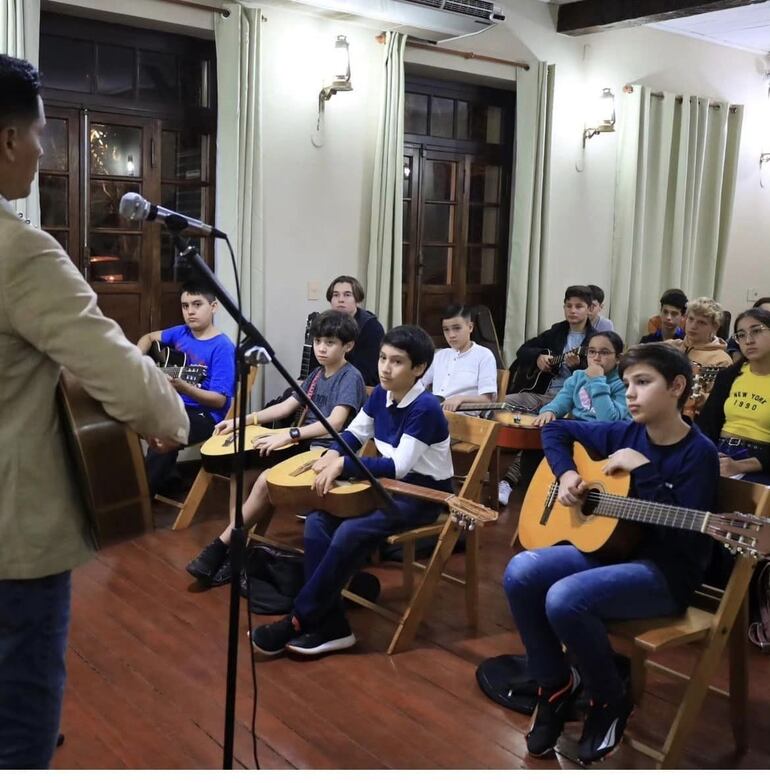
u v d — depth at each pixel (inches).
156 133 180.9
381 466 107.0
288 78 190.1
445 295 231.6
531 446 152.6
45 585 51.8
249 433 137.3
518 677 97.5
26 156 51.1
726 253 275.4
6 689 51.2
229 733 67.4
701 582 83.6
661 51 253.8
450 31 197.9
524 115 225.9
